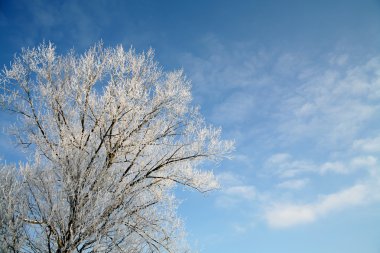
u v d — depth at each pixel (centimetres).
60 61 762
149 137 775
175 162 820
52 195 659
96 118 739
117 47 782
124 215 703
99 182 679
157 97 784
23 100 719
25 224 655
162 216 789
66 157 688
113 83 746
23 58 730
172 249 751
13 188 663
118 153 741
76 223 628
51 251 645
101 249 659
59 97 733
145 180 785
